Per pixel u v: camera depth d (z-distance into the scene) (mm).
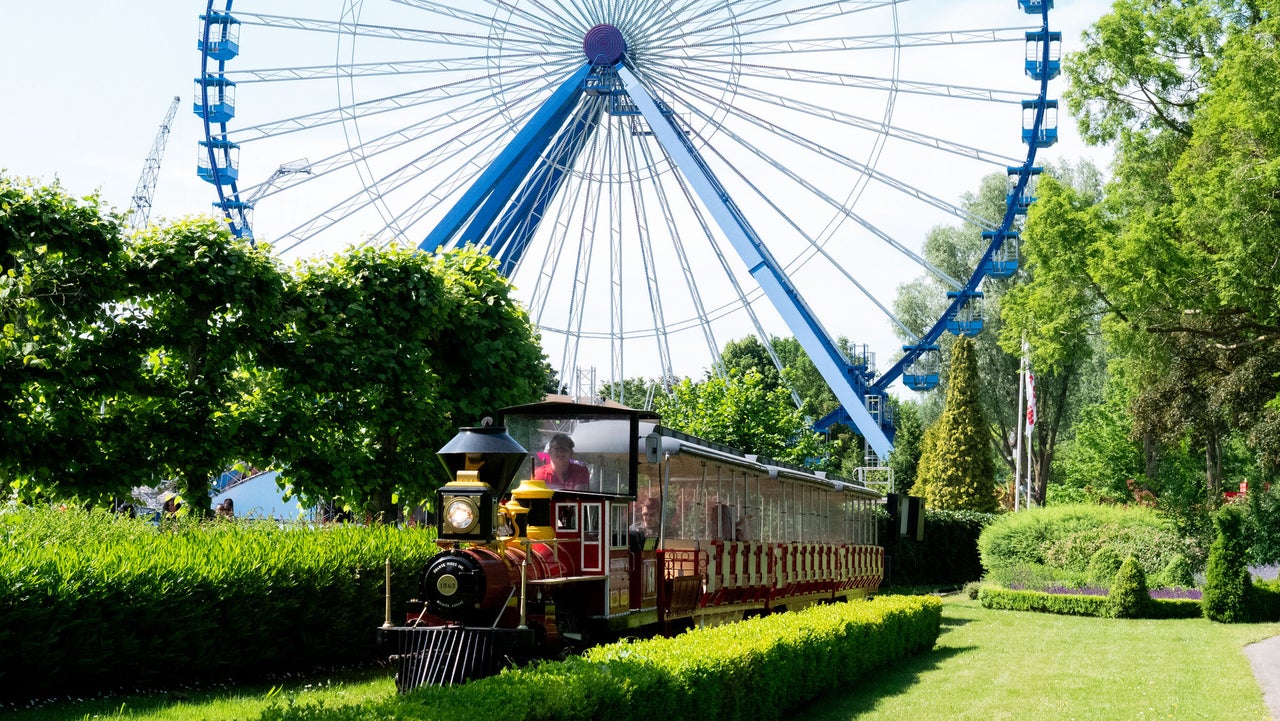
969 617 31438
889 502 37000
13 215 16703
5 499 16906
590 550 13680
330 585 14828
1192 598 31062
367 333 20500
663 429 15984
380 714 8414
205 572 12875
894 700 15375
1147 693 15539
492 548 12133
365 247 21156
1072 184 69750
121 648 11914
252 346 19203
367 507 20953
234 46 44969
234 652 13391
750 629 14414
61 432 17156
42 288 16750
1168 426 36375
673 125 45969
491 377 22000
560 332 46094
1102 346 67438
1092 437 60062
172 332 18469
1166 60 34719
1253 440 31594
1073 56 36188
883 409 52000
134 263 18094
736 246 43906
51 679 11344
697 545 17266
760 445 39375
